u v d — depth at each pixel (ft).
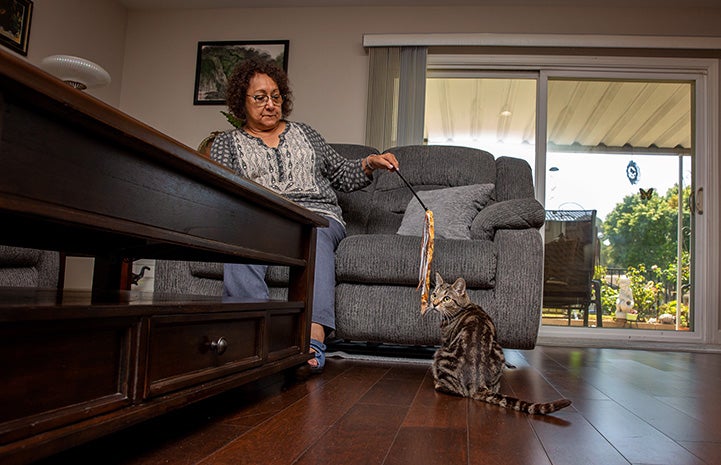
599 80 13.46
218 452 3.02
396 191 9.42
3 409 2.10
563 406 4.13
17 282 6.58
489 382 4.94
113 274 5.78
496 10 13.23
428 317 6.88
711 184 12.82
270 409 4.15
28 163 2.13
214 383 3.56
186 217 3.28
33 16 11.10
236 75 6.82
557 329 12.81
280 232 4.87
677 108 13.34
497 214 6.97
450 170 9.32
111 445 3.10
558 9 13.12
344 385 5.31
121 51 14.02
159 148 2.72
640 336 12.70
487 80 13.74
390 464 2.90
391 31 13.44
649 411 4.63
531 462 3.05
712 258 12.65
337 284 7.16
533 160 13.42
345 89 13.42
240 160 6.45
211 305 3.59
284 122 7.03
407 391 5.12
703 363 8.68
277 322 4.87
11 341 2.13
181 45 14.02
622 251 13.02
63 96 2.12
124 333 2.78
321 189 6.75
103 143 2.54
